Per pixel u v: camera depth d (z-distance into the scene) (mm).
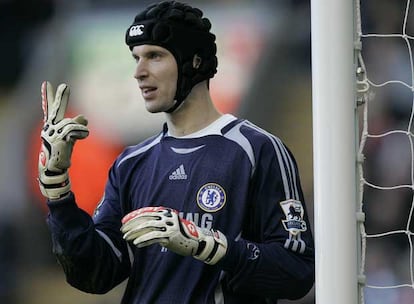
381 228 29891
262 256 13281
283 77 34969
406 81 31750
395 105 31609
